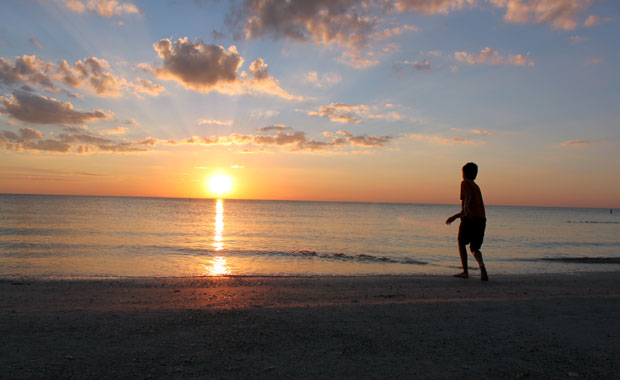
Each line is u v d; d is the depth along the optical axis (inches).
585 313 179.9
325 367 109.1
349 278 336.2
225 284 292.5
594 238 1232.8
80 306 190.1
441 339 137.7
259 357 115.7
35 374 98.0
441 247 845.2
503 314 176.1
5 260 525.7
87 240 846.5
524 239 1139.3
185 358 113.2
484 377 104.9
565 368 112.4
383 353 122.0
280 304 200.7
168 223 1572.3
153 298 219.9
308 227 1563.7
